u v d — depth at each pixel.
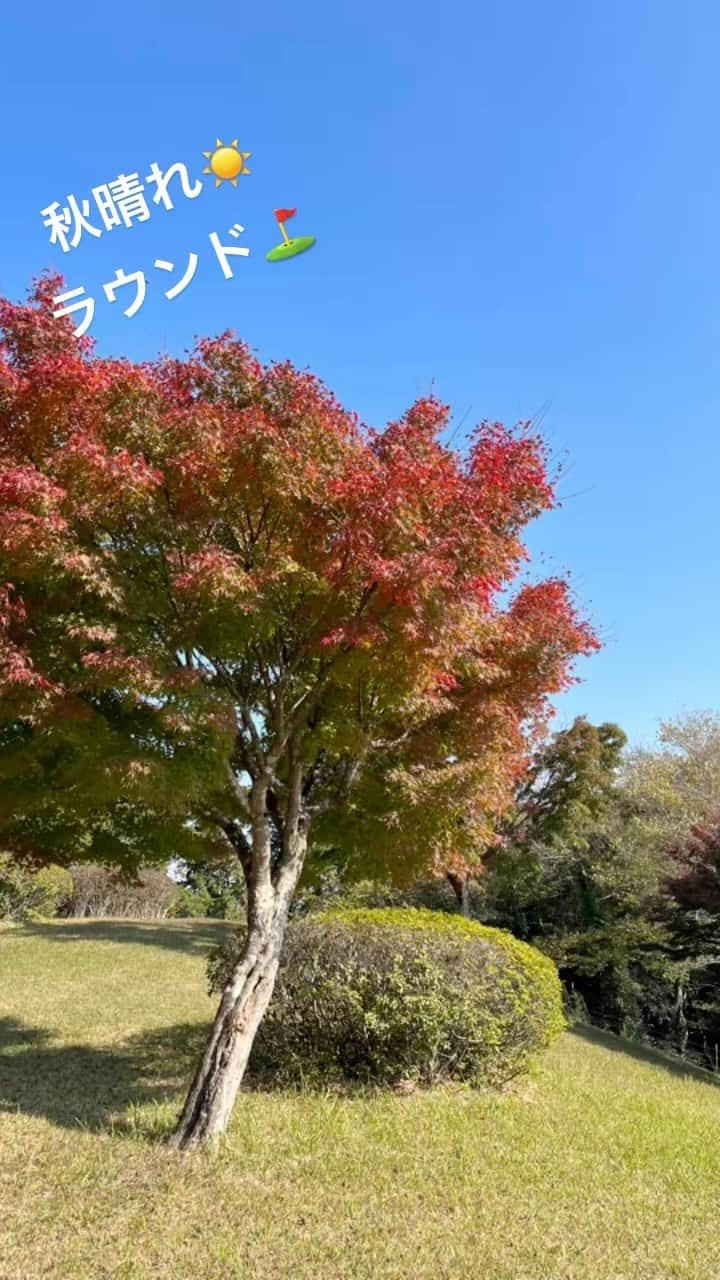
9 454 4.52
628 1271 3.60
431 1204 4.17
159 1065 6.96
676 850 14.28
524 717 6.01
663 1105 7.09
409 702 5.21
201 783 4.80
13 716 4.41
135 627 4.66
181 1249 3.50
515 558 5.02
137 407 4.66
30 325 4.79
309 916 7.95
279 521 4.94
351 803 6.22
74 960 12.48
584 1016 14.59
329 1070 6.50
